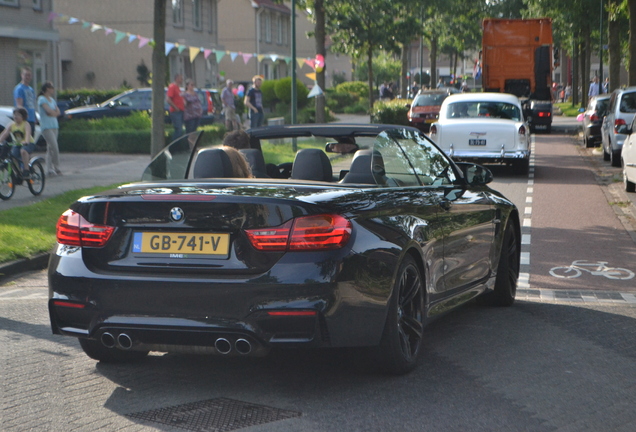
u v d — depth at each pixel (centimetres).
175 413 454
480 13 5572
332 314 451
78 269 477
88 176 1833
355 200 483
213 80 5319
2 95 3028
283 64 6962
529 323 677
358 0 3403
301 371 532
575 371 538
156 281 458
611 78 3197
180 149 586
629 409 465
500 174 2042
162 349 469
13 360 566
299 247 450
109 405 468
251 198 456
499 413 454
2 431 428
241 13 6341
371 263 470
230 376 523
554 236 1167
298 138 630
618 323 681
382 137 555
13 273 933
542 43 3312
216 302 451
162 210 467
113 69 4756
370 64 3572
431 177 615
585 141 2895
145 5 4703
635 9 2642
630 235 1177
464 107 2014
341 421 439
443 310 598
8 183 1447
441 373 529
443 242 579
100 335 475
